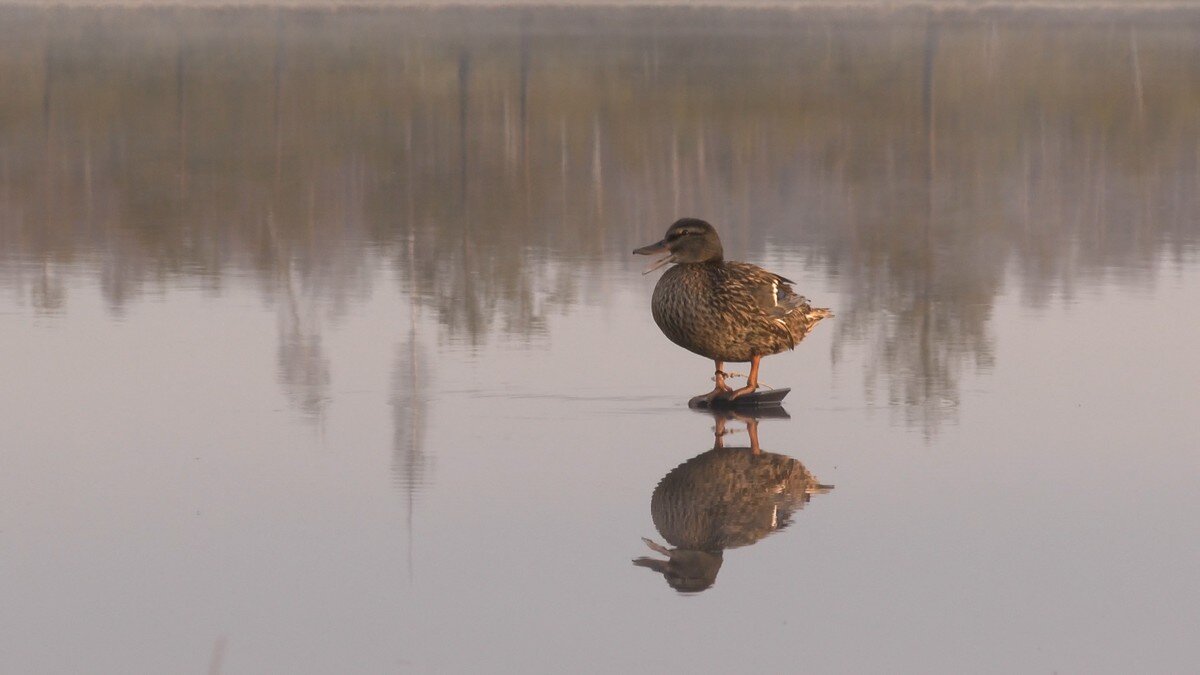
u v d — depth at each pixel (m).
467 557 9.03
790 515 9.92
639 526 9.64
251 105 51.53
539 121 46.50
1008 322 17.02
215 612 8.14
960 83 61.69
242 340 15.70
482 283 19.64
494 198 29.66
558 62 72.06
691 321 13.37
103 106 50.56
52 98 52.66
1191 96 55.72
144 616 8.09
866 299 18.67
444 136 42.34
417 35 99.81
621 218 26.95
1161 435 11.98
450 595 8.43
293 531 9.48
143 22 119.19
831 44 89.75
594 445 11.72
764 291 13.39
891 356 15.24
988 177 33.47
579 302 18.16
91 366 14.41
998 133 44.03
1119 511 9.98
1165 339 15.95
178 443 11.62
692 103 52.41
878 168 35.16
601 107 51.03
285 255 22.20
